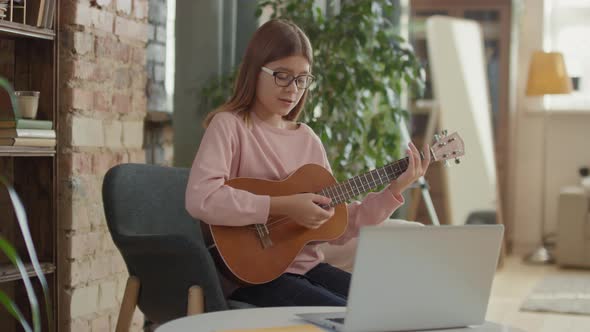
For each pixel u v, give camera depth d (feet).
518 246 22.56
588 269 19.84
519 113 22.52
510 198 22.35
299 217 6.66
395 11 15.78
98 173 9.48
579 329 13.15
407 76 12.19
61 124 8.96
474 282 5.11
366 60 12.12
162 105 11.89
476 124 20.29
